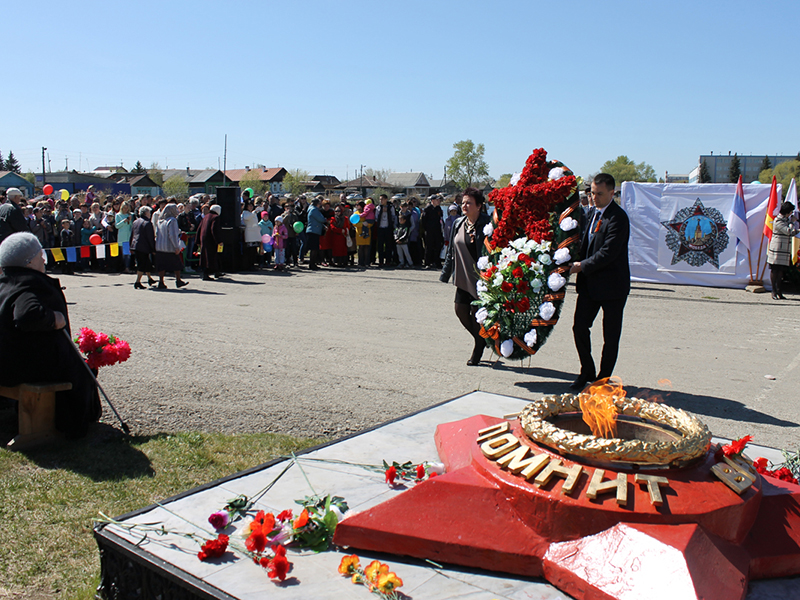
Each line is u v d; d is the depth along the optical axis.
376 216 18.08
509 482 2.38
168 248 12.88
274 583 2.18
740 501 2.24
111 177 85.19
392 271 16.89
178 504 2.78
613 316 5.77
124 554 2.44
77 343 4.82
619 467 2.36
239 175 101.69
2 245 4.42
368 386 5.96
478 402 4.32
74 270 16.05
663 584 1.94
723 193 13.48
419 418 3.96
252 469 3.15
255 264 17.30
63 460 4.10
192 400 5.41
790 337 8.69
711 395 5.90
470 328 6.90
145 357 6.91
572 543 2.20
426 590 2.15
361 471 3.12
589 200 11.80
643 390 6.05
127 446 4.34
